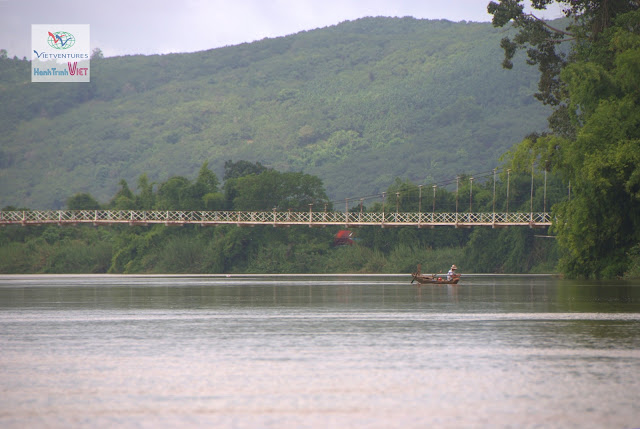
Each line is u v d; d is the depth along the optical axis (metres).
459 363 74.06
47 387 64.12
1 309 142.50
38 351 83.62
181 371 70.81
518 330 99.62
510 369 70.69
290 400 59.22
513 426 52.06
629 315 118.94
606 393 60.78
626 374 68.00
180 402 58.81
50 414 55.56
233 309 140.12
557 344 85.88
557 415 54.53
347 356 78.88
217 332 100.88
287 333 99.31
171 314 129.12
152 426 52.47
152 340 92.56
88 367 73.12
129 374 69.50
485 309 134.38
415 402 58.34
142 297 182.00
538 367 71.50
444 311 131.38
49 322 115.75
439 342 88.88
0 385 64.94
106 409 56.88
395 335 96.19
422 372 69.62
